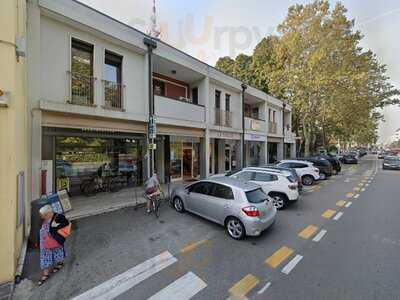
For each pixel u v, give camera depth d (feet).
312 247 17.47
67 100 26.27
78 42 28.25
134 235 19.30
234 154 65.05
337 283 12.71
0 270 12.03
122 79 32.32
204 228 21.13
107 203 28.09
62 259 13.66
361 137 212.84
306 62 77.56
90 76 28.68
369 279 13.10
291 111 90.38
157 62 38.52
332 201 32.81
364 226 22.21
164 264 14.73
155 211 24.77
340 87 78.07
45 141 29.50
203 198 22.40
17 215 14.16
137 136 35.99
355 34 77.77
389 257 15.83
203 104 46.60
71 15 25.70
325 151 120.57
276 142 80.89
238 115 58.80
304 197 35.50
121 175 37.96
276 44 85.10
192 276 13.38
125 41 31.32
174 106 38.70
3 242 12.16
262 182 29.68
